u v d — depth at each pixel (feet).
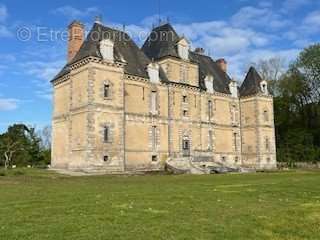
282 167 188.44
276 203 45.91
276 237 29.19
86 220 34.45
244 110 189.47
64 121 143.74
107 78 131.64
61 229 30.86
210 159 160.04
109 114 130.41
